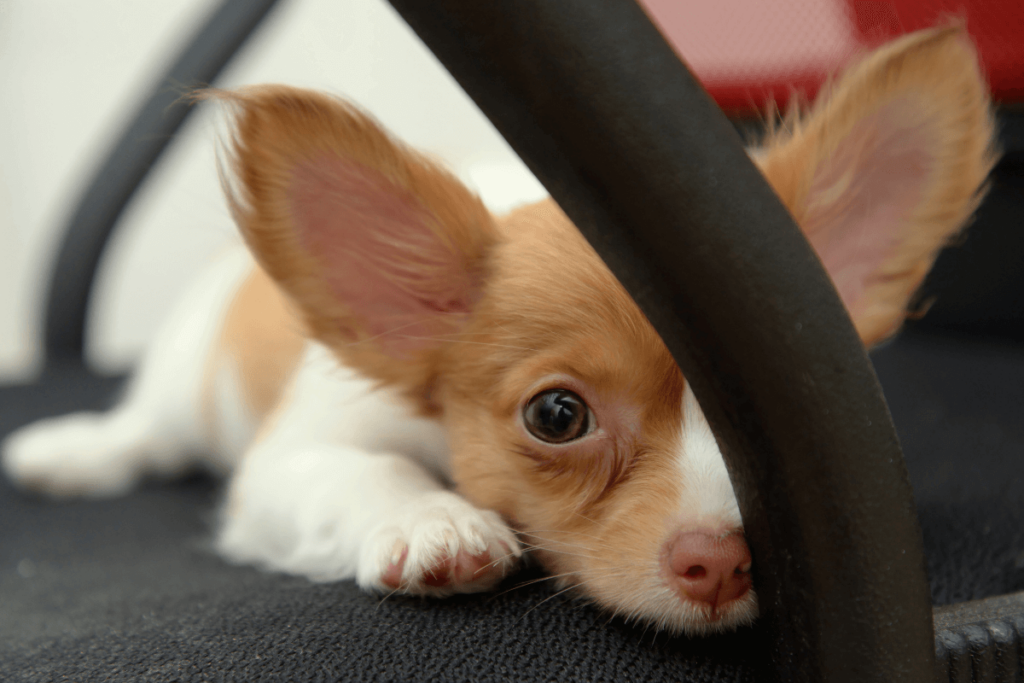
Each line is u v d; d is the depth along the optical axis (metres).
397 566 0.35
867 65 0.37
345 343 0.40
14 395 0.71
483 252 0.39
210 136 0.40
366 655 0.33
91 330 0.77
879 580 0.29
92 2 1.02
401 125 1.03
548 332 0.37
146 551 0.46
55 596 0.40
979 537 0.38
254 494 0.44
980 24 0.47
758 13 0.51
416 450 0.43
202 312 0.62
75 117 1.04
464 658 0.32
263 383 0.54
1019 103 0.47
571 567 0.37
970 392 0.52
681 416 0.36
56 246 0.75
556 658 0.33
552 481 0.37
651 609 0.35
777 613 0.30
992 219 0.58
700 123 0.28
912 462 0.45
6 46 1.00
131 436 0.59
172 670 0.32
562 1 0.28
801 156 0.38
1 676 0.33
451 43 0.28
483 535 0.36
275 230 0.38
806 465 0.29
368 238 0.39
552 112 0.28
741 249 0.28
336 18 1.01
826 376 0.29
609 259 0.29
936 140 0.37
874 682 0.29
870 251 0.39
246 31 0.66
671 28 0.52
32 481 0.55
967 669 0.31
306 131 0.36
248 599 0.36
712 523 0.35
